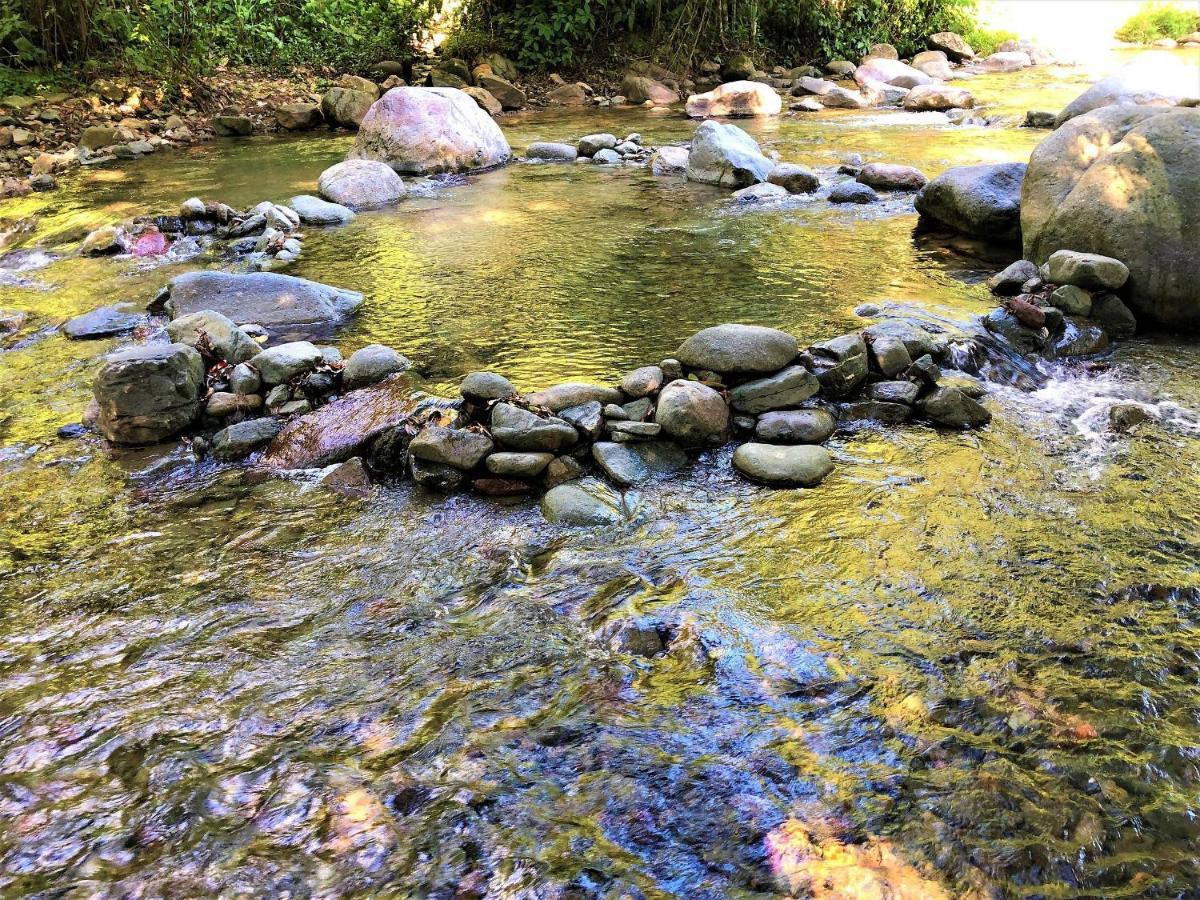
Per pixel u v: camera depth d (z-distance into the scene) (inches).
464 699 97.7
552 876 77.4
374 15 572.1
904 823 81.6
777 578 117.3
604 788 86.1
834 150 385.4
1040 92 546.0
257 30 530.9
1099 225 204.5
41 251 266.2
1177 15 836.6
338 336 195.9
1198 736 90.5
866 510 132.7
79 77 464.4
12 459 149.9
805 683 98.8
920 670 100.1
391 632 108.8
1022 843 79.5
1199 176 197.5
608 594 115.0
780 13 652.1
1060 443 151.7
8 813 84.2
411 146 353.4
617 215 292.7
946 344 178.9
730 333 162.9
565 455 145.6
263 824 83.0
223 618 111.5
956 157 359.6
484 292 221.5
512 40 581.9
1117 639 104.3
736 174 327.0
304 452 148.7
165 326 201.2
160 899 76.1
